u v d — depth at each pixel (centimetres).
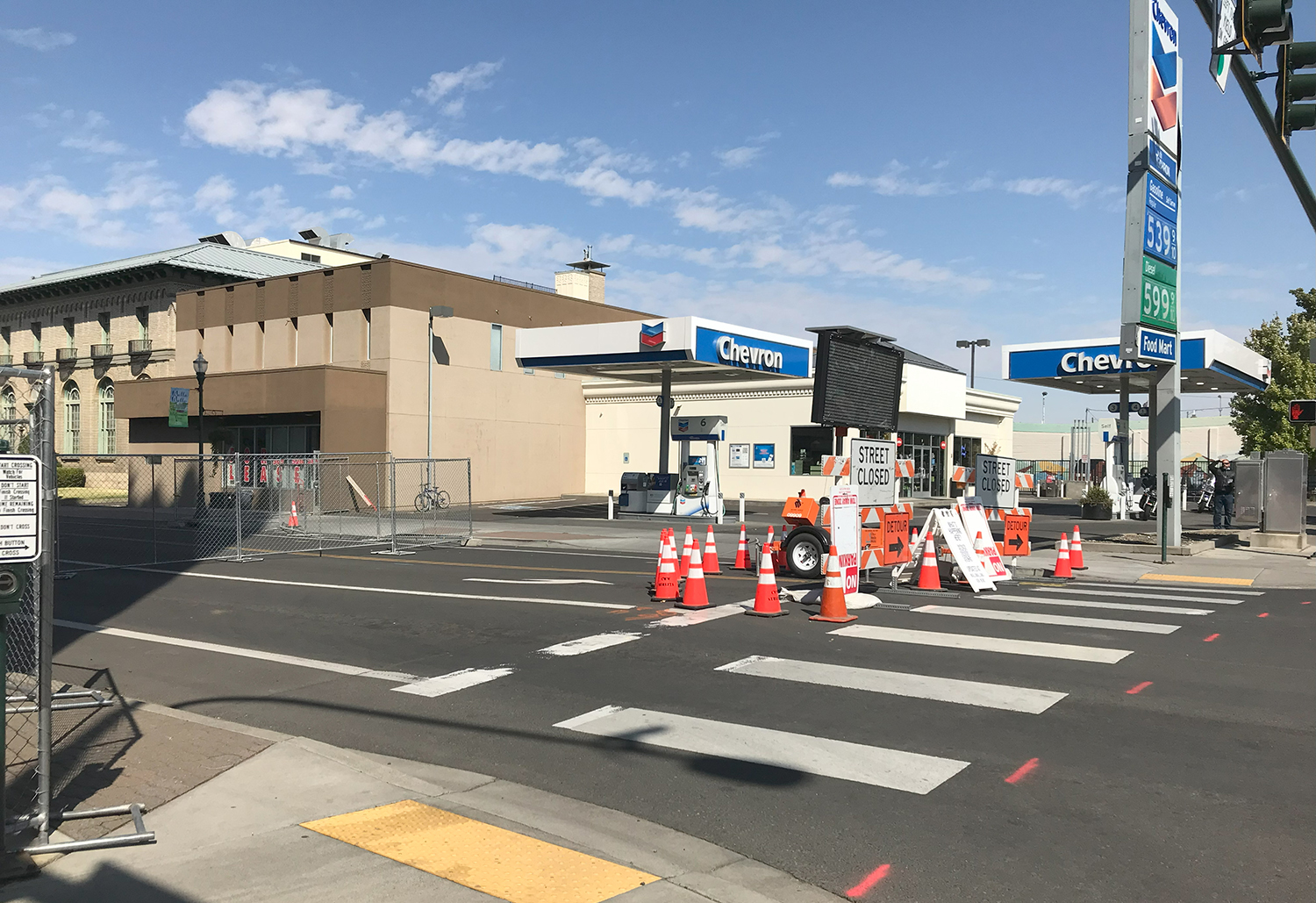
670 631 1045
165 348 4469
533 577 1549
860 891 434
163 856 459
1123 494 3152
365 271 3406
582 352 2830
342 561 1831
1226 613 1169
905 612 1170
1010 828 505
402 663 913
